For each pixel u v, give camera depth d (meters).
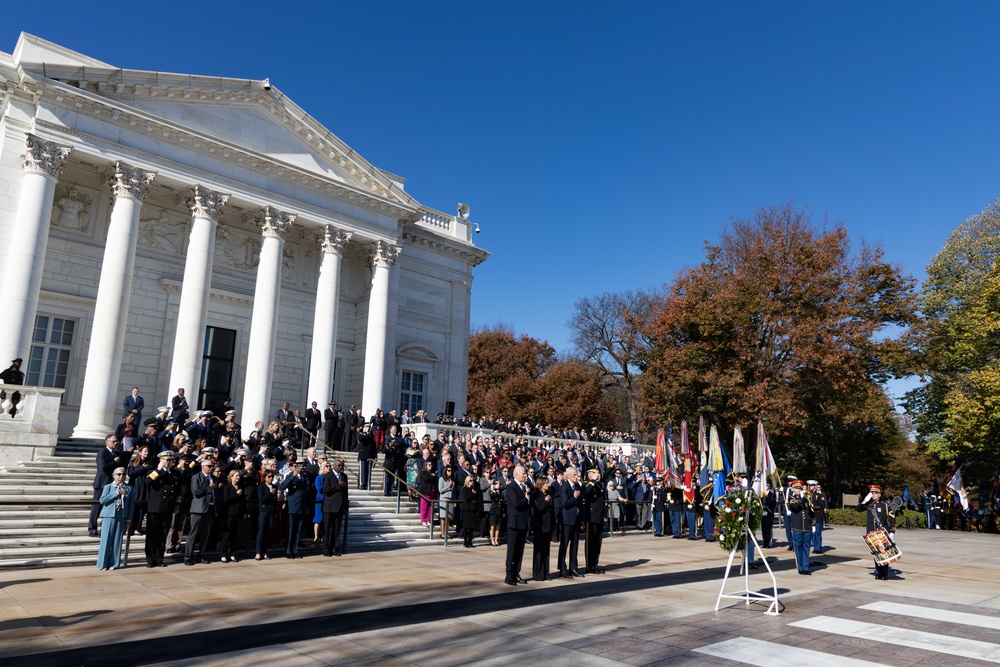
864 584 14.40
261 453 17.83
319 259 33.47
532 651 7.78
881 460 44.69
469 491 18.78
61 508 15.45
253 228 31.36
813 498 20.83
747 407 33.03
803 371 34.78
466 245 39.28
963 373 37.31
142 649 7.40
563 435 35.06
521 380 61.59
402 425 27.67
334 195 30.97
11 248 22.16
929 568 17.70
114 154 24.41
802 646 8.45
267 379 27.30
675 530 24.50
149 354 27.53
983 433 32.69
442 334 38.16
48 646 7.43
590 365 63.94
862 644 8.67
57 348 25.41
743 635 8.96
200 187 26.48
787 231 37.44
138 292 27.59
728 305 35.25
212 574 12.90
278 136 29.59
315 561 15.20
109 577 12.19
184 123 26.84
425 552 17.38
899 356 36.22
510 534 12.80
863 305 36.47
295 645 7.74
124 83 24.89
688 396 35.94
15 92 23.69
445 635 8.44
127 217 24.41
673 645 8.27
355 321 34.16
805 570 15.76
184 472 14.94
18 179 23.38
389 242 32.72
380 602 10.55
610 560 17.03
